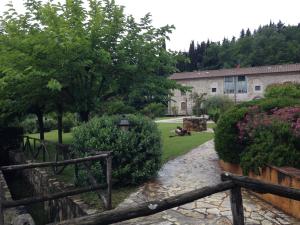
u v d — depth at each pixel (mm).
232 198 2572
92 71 9016
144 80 9773
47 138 18781
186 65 71812
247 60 66875
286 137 6008
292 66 43156
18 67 8258
